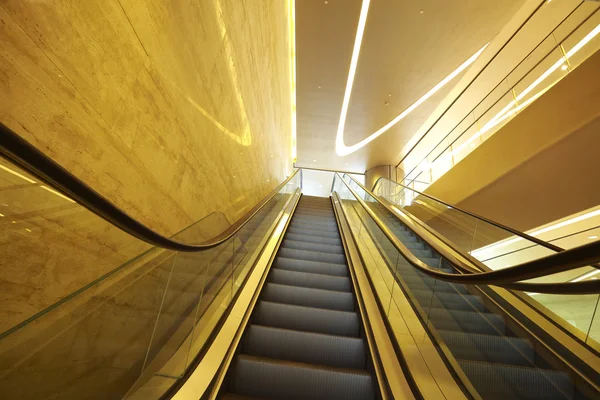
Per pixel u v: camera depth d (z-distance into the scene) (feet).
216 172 10.97
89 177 5.05
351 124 33.50
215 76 10.38
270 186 23.72
